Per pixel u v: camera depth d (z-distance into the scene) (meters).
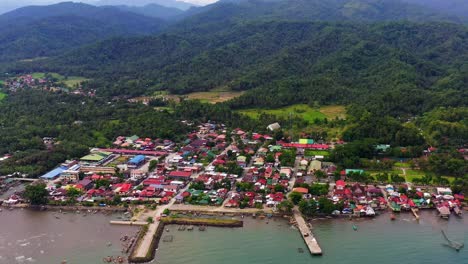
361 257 160.62
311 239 171.38
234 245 169.75
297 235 177.75
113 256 162.62
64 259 161.00
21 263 158.62
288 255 162.25
